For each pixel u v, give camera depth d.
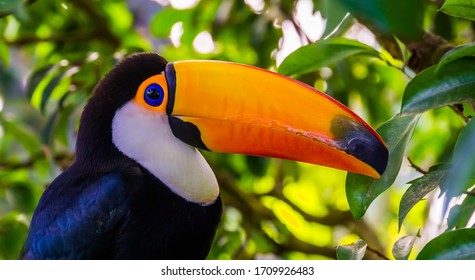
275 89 5.36
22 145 8.70
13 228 7.83
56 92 8.04
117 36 8.77
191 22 8.41
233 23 8.29
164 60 5.61
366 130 5.06
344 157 5.10
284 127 5.28
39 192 8.36
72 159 8.52
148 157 5.47
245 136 5.38
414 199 4.64
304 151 5.26
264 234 8.28
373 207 9.53
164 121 5.49
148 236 5.47
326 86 7.99
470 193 4.64
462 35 7.92
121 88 5.50
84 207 5.43
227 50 8.38
